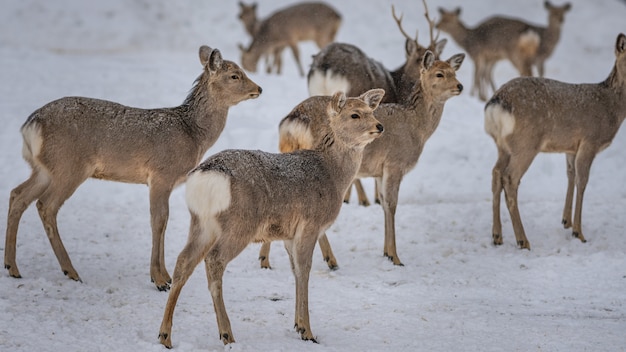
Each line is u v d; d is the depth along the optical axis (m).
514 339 14.59
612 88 22.03
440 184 25.69
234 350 13.51
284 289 17.31
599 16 53.34
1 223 19.73
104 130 16.77
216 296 13.59
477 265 19.55
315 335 14.69
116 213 21.64
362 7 53.56
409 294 17.30
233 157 13.82
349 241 20.92
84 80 33.09
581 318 15.94
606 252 20.06
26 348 12.98
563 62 47.47
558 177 26.47
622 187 25.59
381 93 15.80
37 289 15.72
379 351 13.96
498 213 21.30
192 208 13.43
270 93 32.66
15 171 23.39
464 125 30.14
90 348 13.22
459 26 41.03
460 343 14.36
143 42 48.22
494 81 44.84
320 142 15.22
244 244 13.71
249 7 47.69
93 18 49.47
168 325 13.53
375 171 20.06
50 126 16.30
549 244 21.28
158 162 17.28
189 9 52.72
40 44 45.72
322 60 24.77
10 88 30.97
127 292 16.31
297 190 14.23
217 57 18.22
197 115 18.23
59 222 20.38
